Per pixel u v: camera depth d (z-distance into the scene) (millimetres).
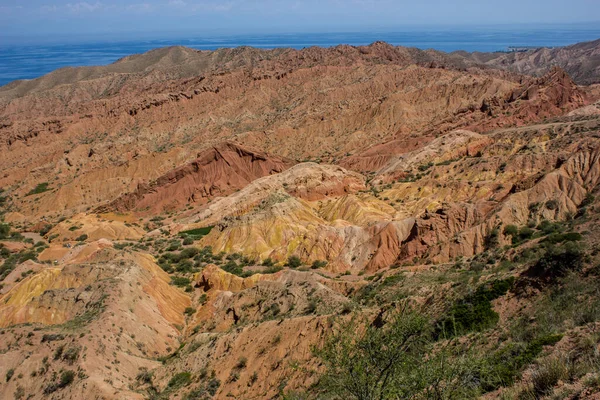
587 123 110750
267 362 39438
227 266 82125
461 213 69125
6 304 63656
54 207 155250
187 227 117188
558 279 30234
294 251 82938
